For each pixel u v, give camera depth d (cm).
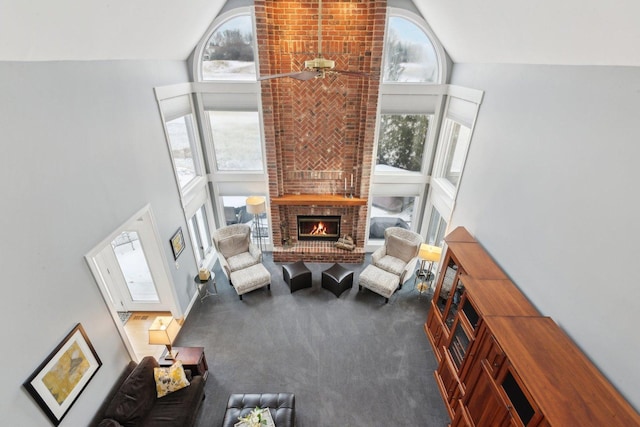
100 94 335
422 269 610
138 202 407
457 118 524
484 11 332
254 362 452
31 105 251
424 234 689
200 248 659
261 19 481
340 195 640
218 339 492
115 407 322
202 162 630
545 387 222
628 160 211
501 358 260
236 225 642
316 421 377
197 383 380
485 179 414
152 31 388
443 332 427
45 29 239
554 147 285
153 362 375
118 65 367
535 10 260
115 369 356
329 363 451
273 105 552
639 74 204
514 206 345
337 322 524
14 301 237
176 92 512
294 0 484
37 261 257
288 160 611
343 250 671
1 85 227
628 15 186
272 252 723
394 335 499
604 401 213
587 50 240
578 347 253
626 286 210
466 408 328
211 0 452
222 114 604
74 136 297
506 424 257
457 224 496
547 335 264
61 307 281
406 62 551
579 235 252
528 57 323
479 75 441
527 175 324
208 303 568
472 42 416
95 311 327
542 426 213
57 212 277
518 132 343
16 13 207
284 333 503
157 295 513
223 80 571
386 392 411
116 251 729
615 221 219
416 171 648
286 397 360
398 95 562
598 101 237
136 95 405
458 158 557
